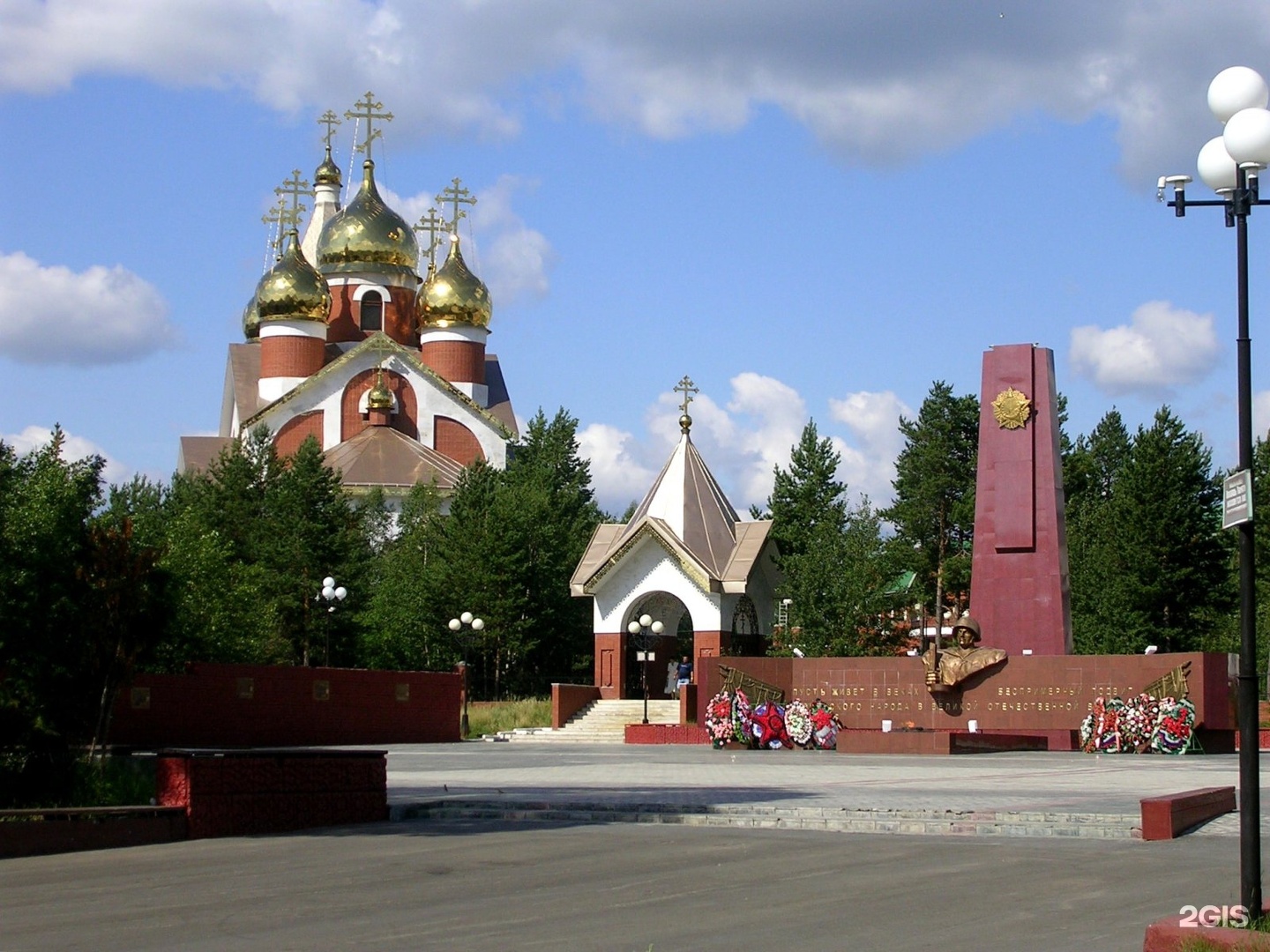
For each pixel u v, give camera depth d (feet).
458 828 67.72
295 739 148.46
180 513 227.81
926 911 45.29
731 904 46.50
